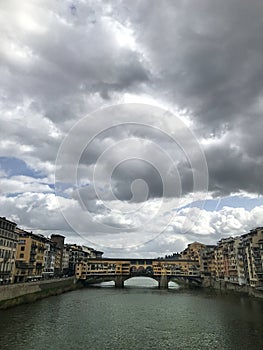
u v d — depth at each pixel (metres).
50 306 70.19
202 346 39.94
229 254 130.00
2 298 63.97
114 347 39.22
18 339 41.19
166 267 157.38
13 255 91.06
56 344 39.69
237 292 112.69
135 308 72.88
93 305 76.12
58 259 145.00
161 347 39.50
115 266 153.50
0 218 81.62
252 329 49.16
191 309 71.44
